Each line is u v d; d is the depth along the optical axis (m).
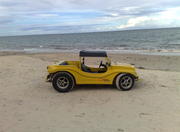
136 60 14.77
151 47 27.36
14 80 6.58
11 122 3.36
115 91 5.29
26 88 5.62
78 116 3.62
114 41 47.03
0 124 3.28
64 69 5.12
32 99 4.65
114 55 17.95
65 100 4.56
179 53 18.84
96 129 3.09
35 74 7.55
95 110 3.92
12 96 4.88
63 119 3.49
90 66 6.17
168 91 5.25
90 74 5.24
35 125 3.24
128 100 4.54
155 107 4.07
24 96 4.89
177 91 5.24
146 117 3.56
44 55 18.56
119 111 3.86
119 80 5.26
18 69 8.52
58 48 32.03
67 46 36.50
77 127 3.16
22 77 7.03
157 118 3.51
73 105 4.21
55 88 5.17
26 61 11.09
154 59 14.95
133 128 3.12
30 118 3.54
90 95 4.95
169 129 3.07
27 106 4.17
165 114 3.69
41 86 5.85
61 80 5.21
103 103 4.34
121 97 4.77
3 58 12.08
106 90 5.39
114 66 5.38
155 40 42.44
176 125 3.21
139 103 4.32
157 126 3.19
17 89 5.52
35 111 3.88
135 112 3.81
